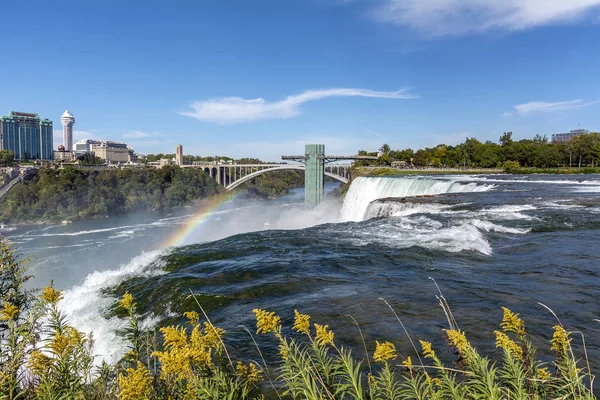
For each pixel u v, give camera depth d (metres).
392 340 6.39
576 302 7.73
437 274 9.98
